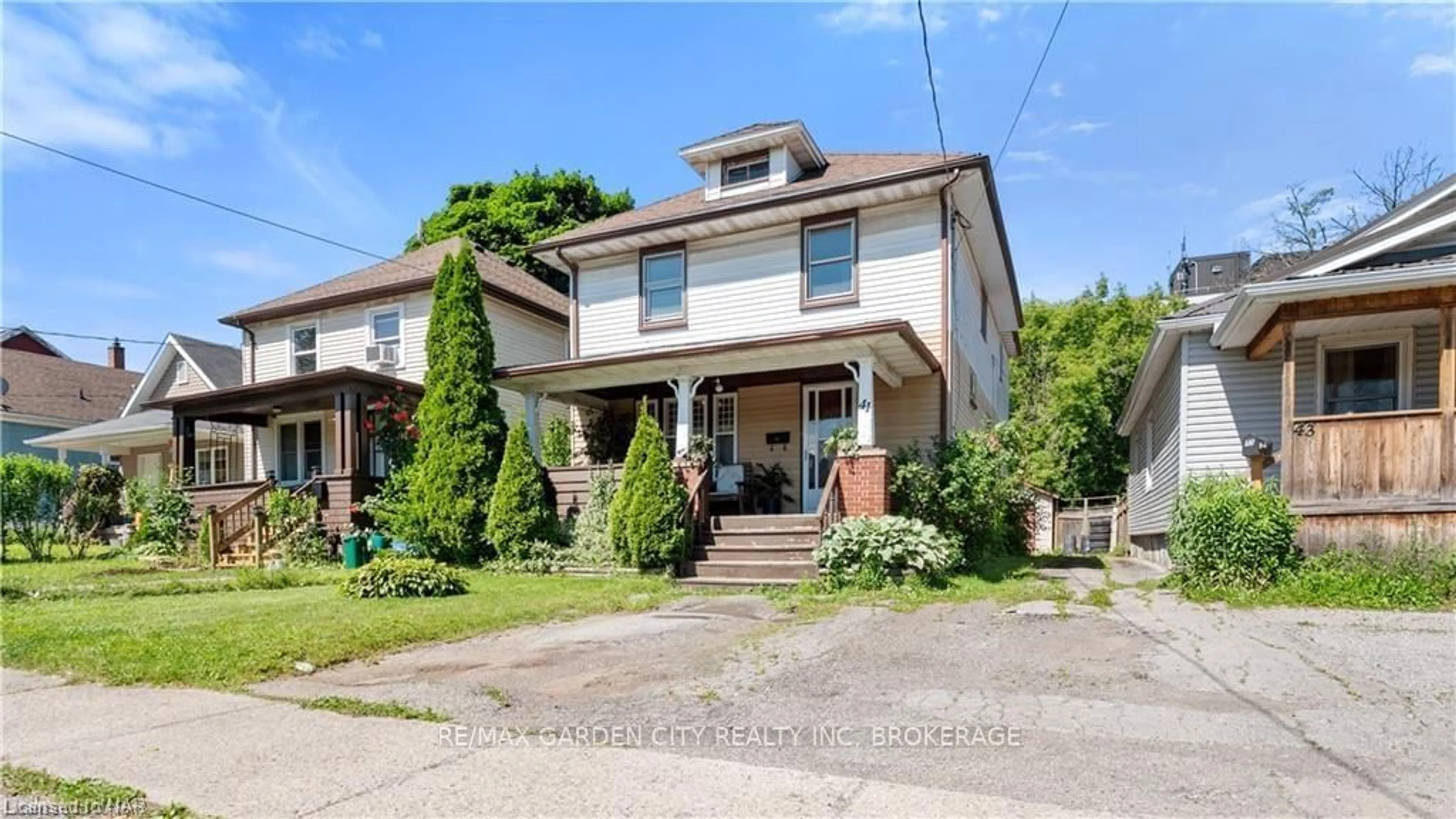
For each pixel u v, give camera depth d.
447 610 7.66
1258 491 8.71
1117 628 6.64
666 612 7.95
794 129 13.91
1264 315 9.70
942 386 12.39
